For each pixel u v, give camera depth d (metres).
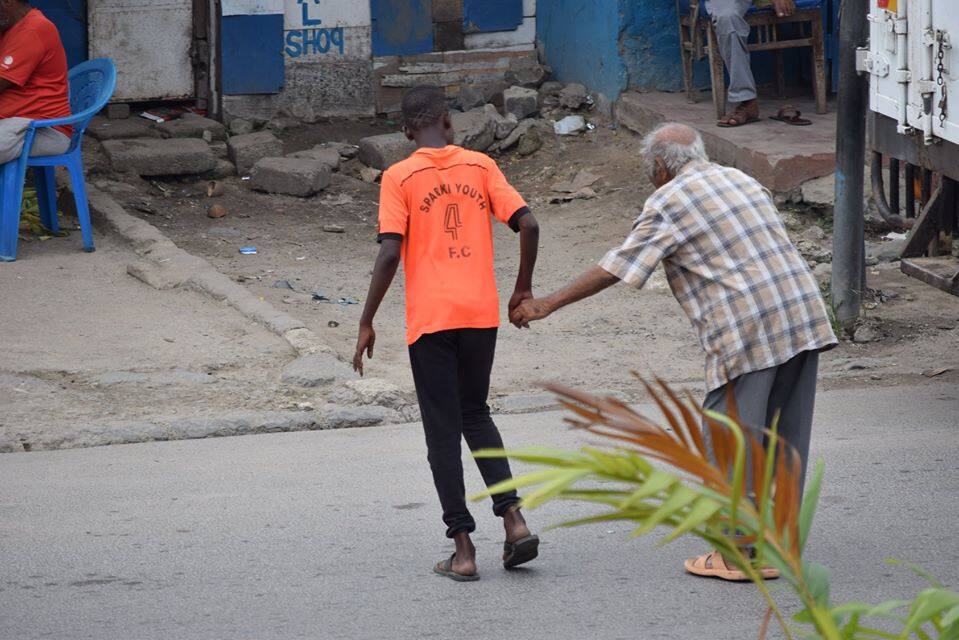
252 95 48.66
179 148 43.84
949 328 28.78
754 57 45.84
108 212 37.34
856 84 27.69
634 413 7.30
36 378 24.81
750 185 15.60
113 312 29.27
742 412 15.27
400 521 18.16
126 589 15.65
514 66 50.81
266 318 28.61
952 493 18.83
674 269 15.65
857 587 15.47
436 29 50.00
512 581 15.97
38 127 32.78
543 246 37.38
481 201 16.14
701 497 6.85
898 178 28.84
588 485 18.66
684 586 15.75
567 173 44.25
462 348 15.85
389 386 24.59
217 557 16.73
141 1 47.16
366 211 42.06
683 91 46.81
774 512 7.13
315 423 23.22
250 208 41.59
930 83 24.20
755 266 15.18
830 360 27.19
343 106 49.69
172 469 20.64
